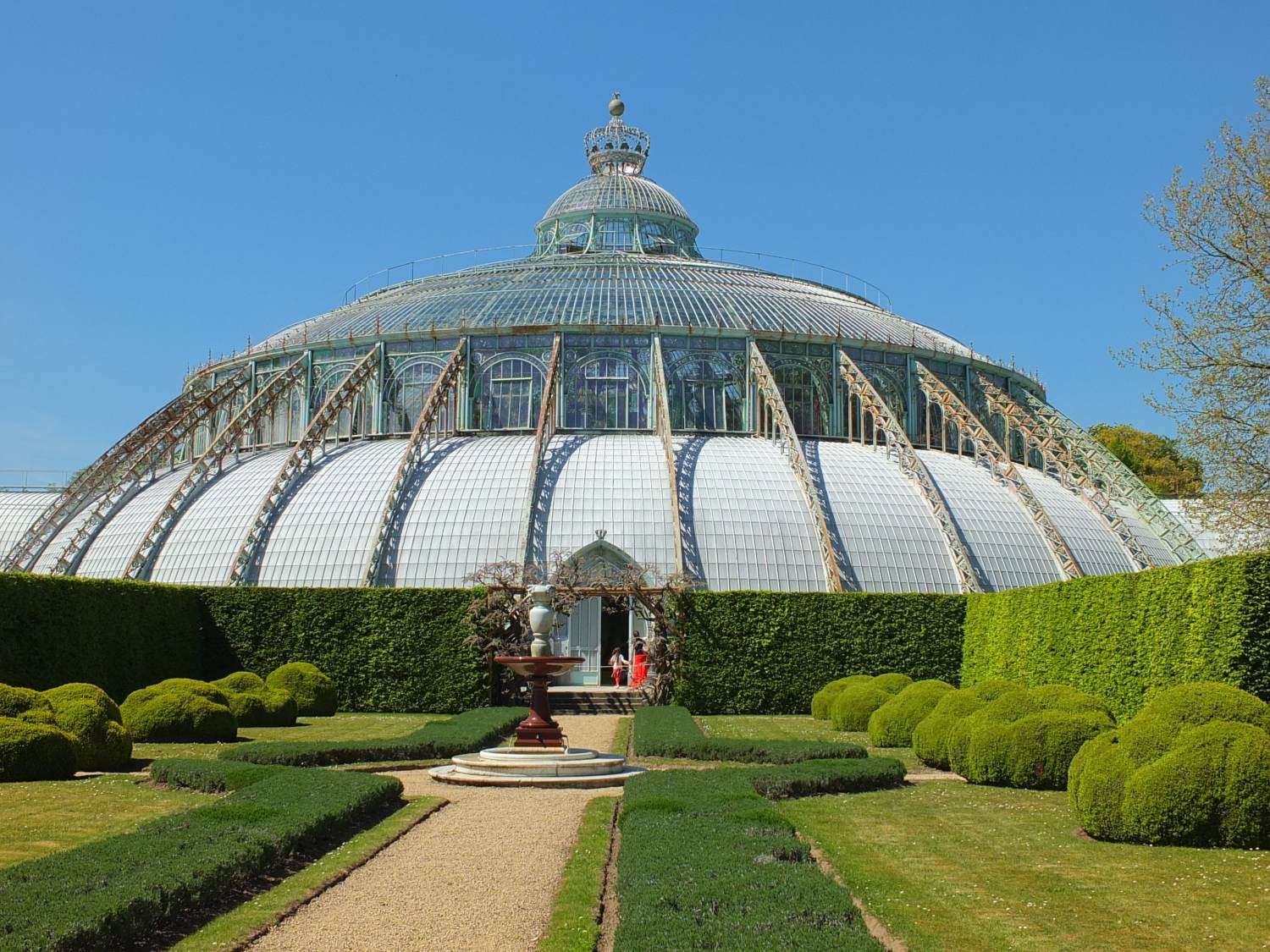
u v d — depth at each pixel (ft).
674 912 57.26
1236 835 80.43
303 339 260.21
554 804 98.37
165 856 66.69
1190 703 86.53
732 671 190.90
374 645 192.85
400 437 244.22
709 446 228.22
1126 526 237.25
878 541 211.20
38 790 100.94
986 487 232.32
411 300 268.21
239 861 67.21
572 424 237.86
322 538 211.41
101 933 53.42
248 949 57.52
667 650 190.80
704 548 204.44
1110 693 133.08
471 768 113.29
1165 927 61.72
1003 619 172.55
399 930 60.90
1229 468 151.64
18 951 49.08
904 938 59.77
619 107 329.52
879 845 81.97
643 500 209.05
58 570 229.04
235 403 272.10
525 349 241.55
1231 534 157.89
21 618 156.87
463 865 75.31
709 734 156.87
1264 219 151.02
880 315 282.77
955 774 117.80
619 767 114.83
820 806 97.19
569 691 192.24
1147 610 125.39
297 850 75.72
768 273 293.43
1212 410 151.23
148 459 247.70
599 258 284.61
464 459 223.71
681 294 257.14
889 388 254.06
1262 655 106.63
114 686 173.78
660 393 229.25
